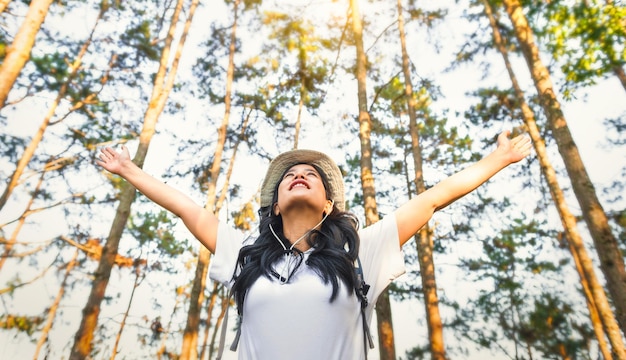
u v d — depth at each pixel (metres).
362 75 9.08
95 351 15.59
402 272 1.45
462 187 1.58
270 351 1.16
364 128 8.38
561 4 5.65
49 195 10.12
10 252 8.54
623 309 4.70
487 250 13.54
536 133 9.73
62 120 9.43
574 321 12.86
